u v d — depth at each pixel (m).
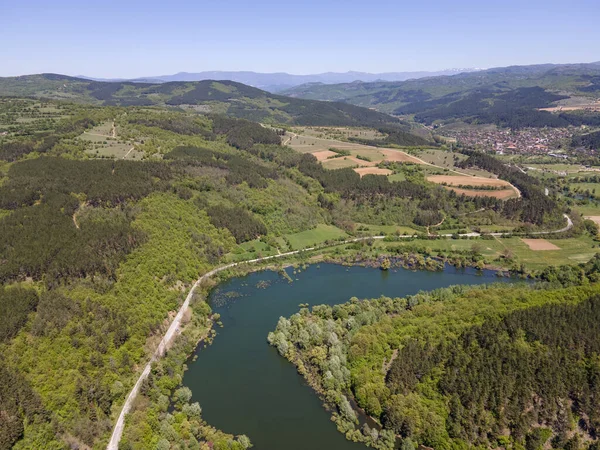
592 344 121.88
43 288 135.00
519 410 108.25
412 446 104.69
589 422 106.50
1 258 141.38
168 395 122.25
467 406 110.69
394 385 118.75
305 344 143.00
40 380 108.50
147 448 102.31
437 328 139.88
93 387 111.94
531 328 129.62
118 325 134.12
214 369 136.00
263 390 126.69
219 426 112.69
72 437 100.75
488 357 121.12
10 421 95.81
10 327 116.12
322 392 125.12
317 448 106.31
